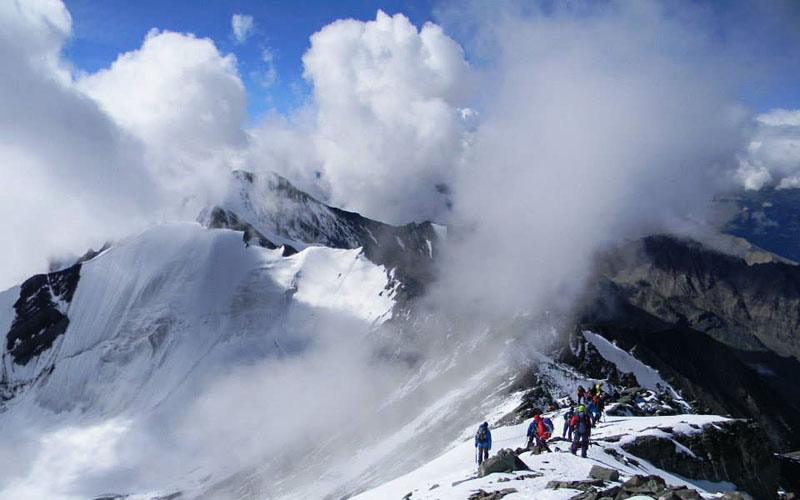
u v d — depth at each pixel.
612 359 153.88
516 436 55.81
